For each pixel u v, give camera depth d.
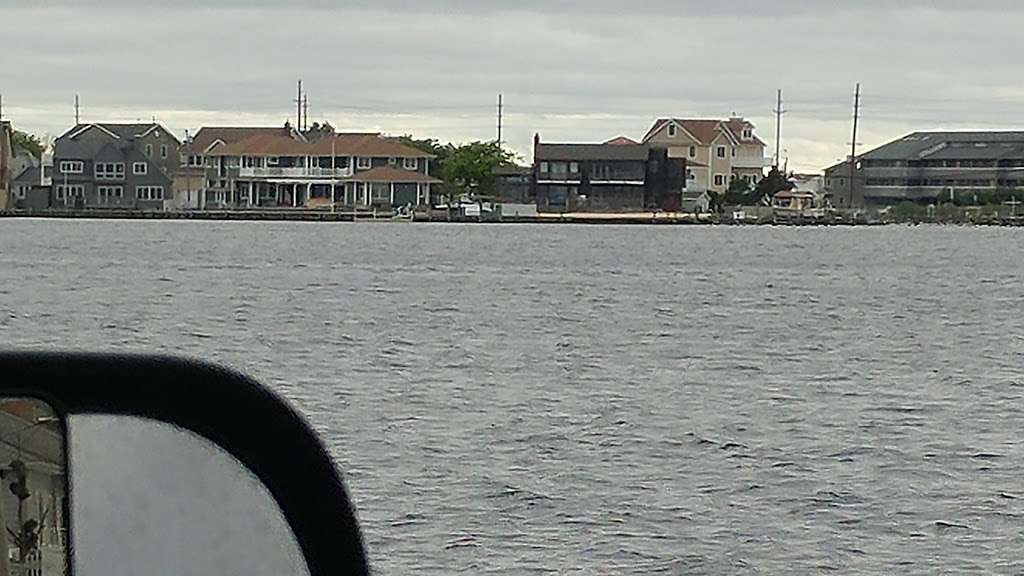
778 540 27.05
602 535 26.92
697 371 56.38
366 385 49.47
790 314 87.56
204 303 87.81
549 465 33.91
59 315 78.06
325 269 128.88
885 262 159.62
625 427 40.44
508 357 60.09
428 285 109.75
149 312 80.75
